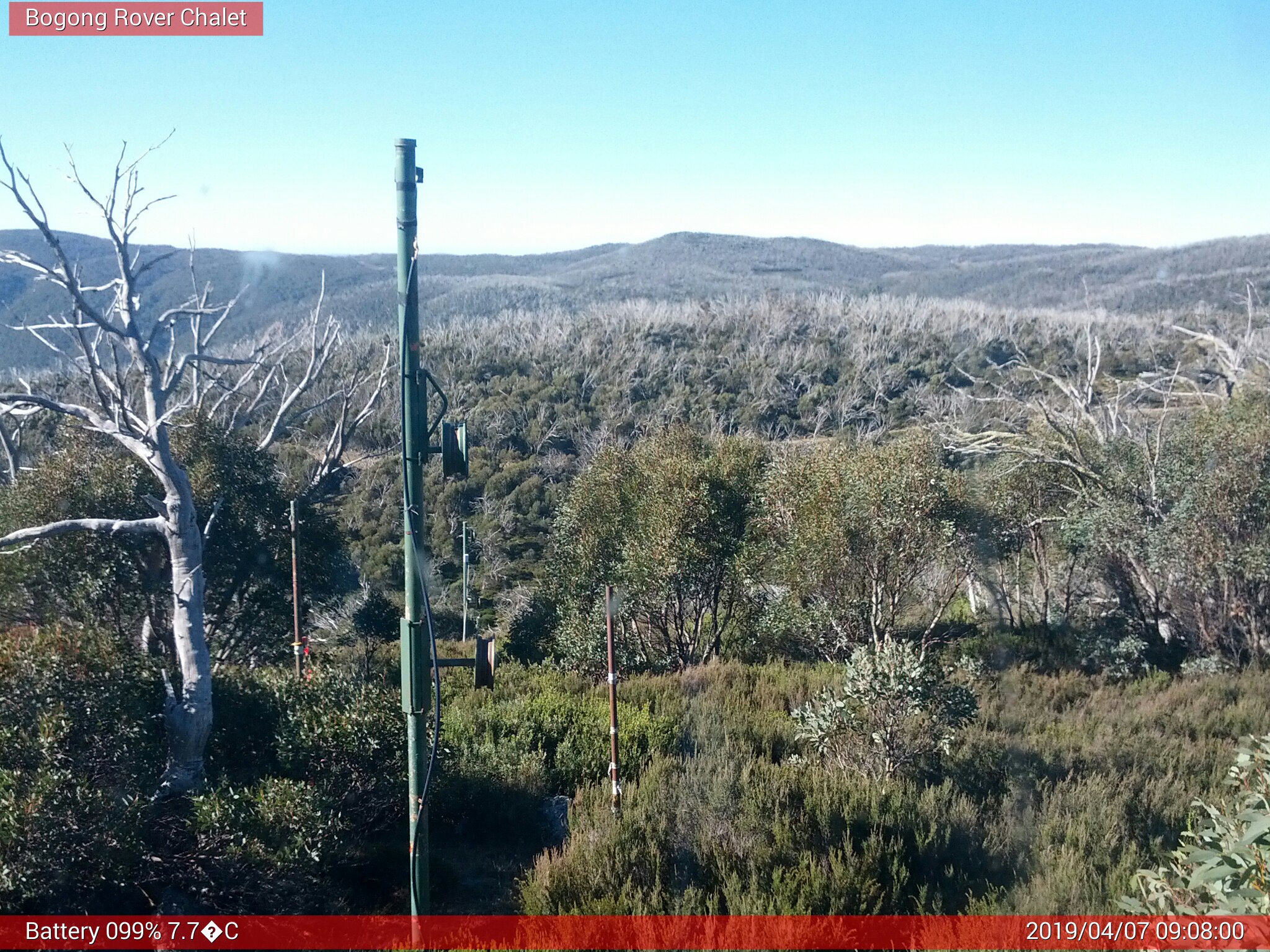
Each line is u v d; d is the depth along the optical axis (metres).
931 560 12.23
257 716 7.36
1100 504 13.93
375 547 23.84
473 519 28.14
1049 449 15.70
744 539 14.39
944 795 6.71
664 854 6.02
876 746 7.52
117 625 10.45
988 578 15.45
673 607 15.00
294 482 13.26
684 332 50.53
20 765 5.73
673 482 14.78
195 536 6.85
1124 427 16.95
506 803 7.45
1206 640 12.77
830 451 13.61
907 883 5.71
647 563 14.20
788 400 39.94
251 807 6.09
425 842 5.28
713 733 8.69
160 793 6.35
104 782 5.94
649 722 9.09
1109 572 14.52
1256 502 12.25
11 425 14.23
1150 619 14.31
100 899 5.76
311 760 6.93
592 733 8.75
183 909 5.87
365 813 7.09
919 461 12.50
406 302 5.14
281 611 12.03
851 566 12.30
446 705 10.20
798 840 6.06
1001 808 6.73
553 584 16.03
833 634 13.05
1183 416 15.81
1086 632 13.74
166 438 6.84
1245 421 12.68
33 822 5.33
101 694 6.21
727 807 6.49
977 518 13.84
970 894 5.31
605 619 14.07
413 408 5.18
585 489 16.28
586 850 6.05
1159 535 12.77
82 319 7.84
